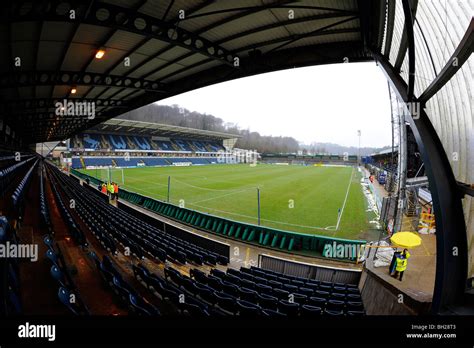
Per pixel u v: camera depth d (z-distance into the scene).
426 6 4.24
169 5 6.56
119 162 59.78
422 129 4.20
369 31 5.98
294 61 8.99
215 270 7.27
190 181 33.66
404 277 6.93
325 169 58.03
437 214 3.79
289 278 8.00
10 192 11.41
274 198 22.36
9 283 3.52
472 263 3.78
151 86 13.09
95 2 6.02
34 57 9.06
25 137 35.59
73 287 4.48
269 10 6.88
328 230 13.86
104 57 9.75
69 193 17.03
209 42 8.64
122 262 7.30
